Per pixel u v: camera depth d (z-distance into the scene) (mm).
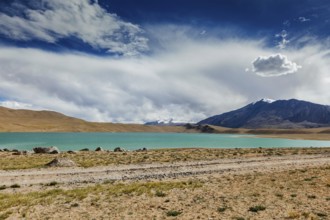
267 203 20188
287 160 48219
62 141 150750
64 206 20438
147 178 32312
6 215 18391
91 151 72750
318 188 24641
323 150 71062
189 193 23891
